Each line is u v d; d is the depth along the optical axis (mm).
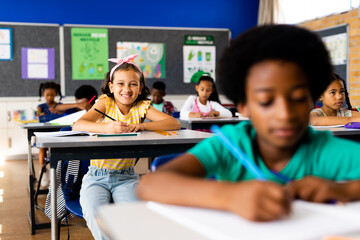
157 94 4633
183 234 426
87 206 1438
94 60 5480
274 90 526
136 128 1858
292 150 652
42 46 5316
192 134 1779
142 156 1607
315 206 493
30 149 2553
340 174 641
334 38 4660
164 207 510
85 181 1646
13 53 5230
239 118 3375
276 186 464
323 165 644
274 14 5629
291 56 524
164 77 5723
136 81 1934
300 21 5293
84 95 3814
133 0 5641
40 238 2283
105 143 1516
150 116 2020
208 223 446
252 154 645
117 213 502
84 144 1498
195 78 5824
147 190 548
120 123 1791
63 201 1615
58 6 5402
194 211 490
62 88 5398
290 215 457
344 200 509
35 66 5305
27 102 5273
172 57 5738
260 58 532
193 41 5793
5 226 2480
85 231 2365
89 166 1703
